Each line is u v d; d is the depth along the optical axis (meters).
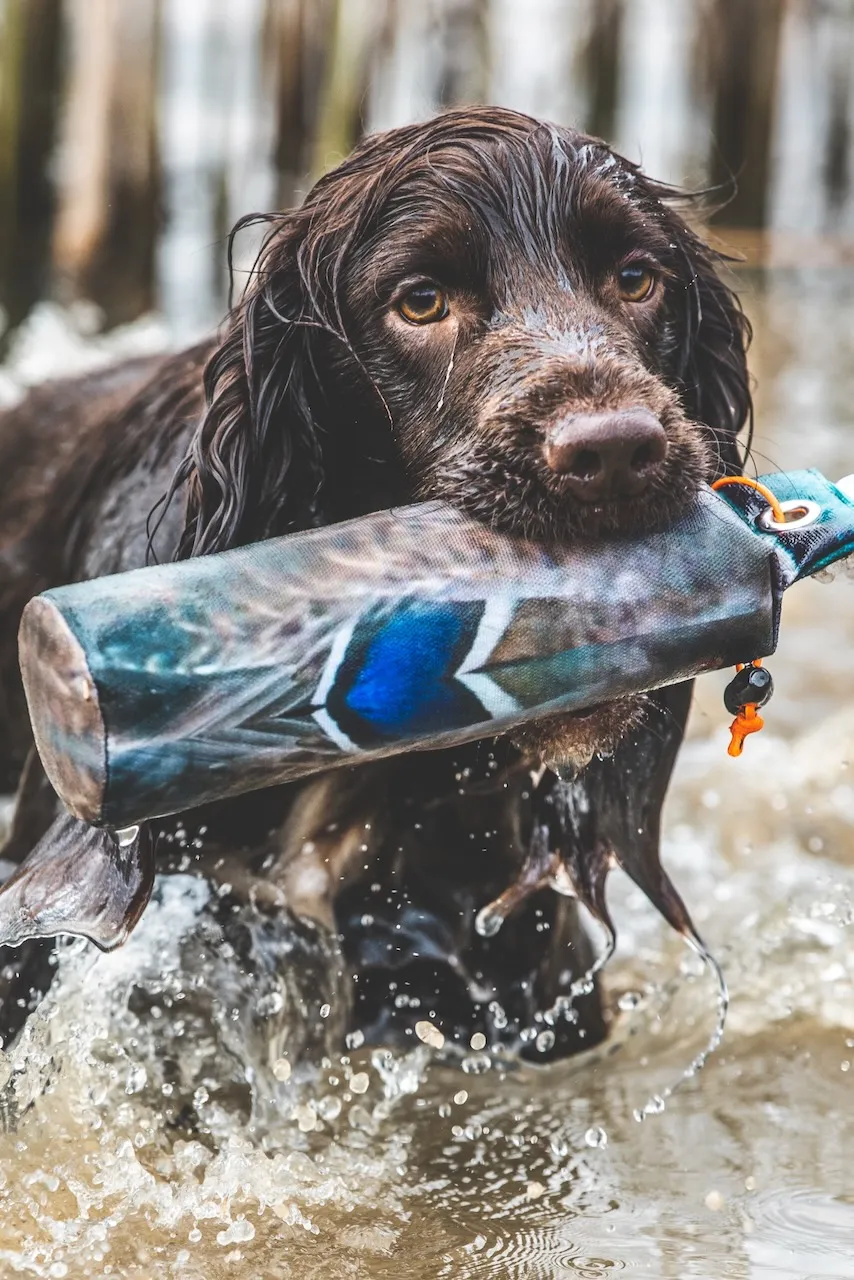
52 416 5.70
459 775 4.37
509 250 3.95
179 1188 4.01
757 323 13.16
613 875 5.98
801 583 9.10
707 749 7.09
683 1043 4.96
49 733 3.06
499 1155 4.31
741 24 16.11
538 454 3.43
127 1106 4.35
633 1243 3.84
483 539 3.34
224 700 3.07
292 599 3.15
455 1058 4.77
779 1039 4.96
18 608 5.32
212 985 4.73
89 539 4.91
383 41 15.88
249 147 17.64
